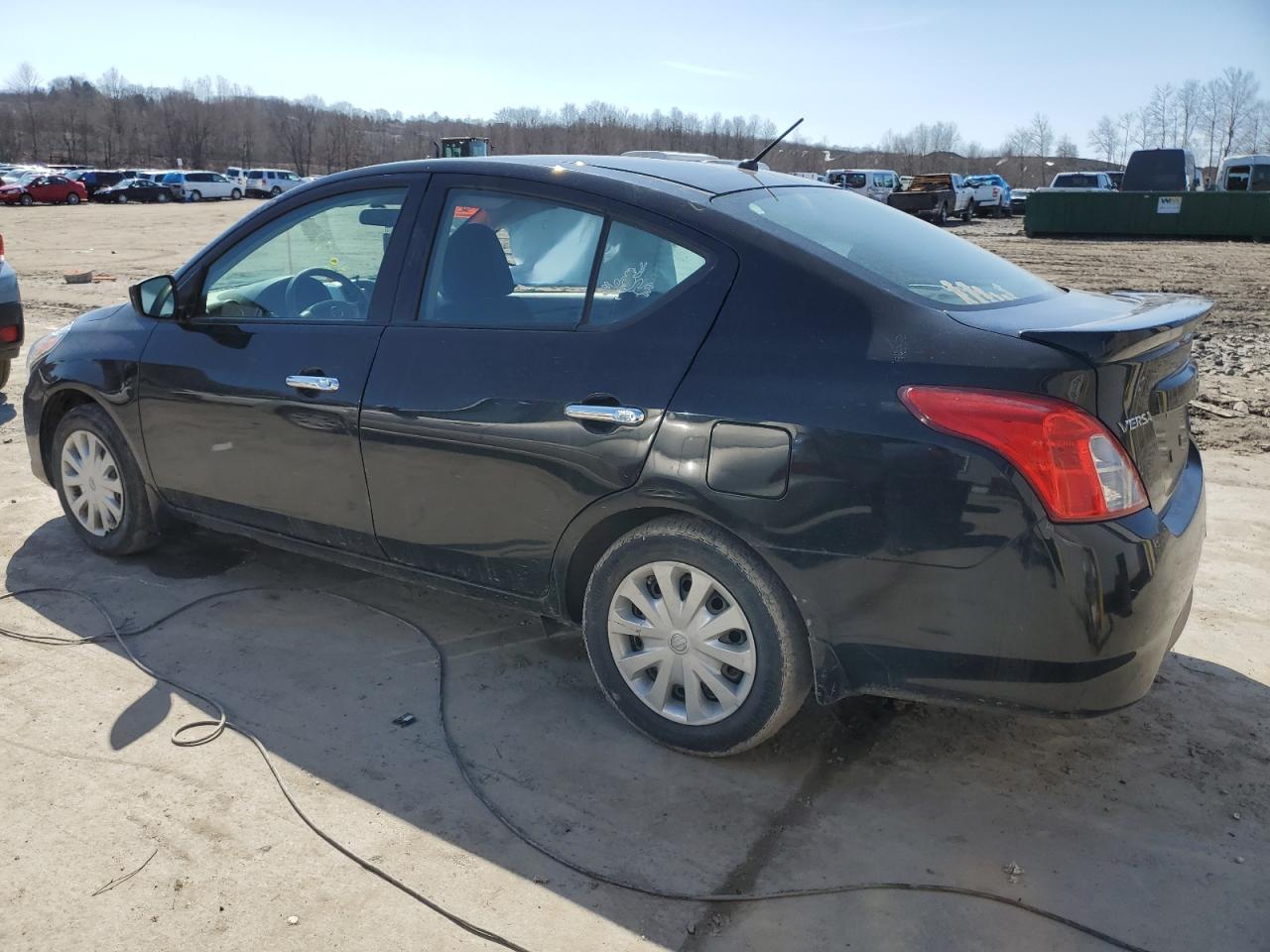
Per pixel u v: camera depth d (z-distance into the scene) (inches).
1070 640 92.7
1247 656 138.2
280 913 90.5
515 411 116.2
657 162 131.1
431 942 87.4
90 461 167.3
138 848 98.6
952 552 93.9
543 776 111.5
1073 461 91.0
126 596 156.1
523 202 123.3
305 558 173.0
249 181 2356.1
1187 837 101.8
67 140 4982.8
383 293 132.0
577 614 123.8
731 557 105.4
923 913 91.4
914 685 100.5
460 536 125.6
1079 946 87.6
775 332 103.6
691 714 113.0
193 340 149.3
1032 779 111.3
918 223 137.4
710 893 93.8
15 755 113.7
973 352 95.0
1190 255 845.2
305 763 113.3
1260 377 330.0
